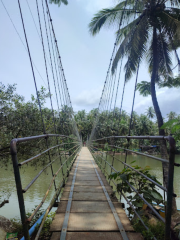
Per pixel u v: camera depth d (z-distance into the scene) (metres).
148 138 1.98
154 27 7.45
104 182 4.43
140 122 37.25
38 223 2.55
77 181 4.57
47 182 11.85
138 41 6.57
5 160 7.00
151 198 3.01
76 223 2.34
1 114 6.41
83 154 12.45
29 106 7.33
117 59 8.02
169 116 28.17
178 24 6.74
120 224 2.29
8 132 6.62
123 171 3.34
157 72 8.13
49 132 8.04
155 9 7.11
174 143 1.45
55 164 17.80
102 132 25.28
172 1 6.96
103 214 2.62
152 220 2.79
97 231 2.18
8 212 7.57
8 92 6.82
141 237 2.05
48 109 8.49
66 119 10.05
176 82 8.40
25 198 9.21
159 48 7.77
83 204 3.00
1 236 3.54
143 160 22.83
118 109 35.91
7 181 12.02
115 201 3.13
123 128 35.75
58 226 2.26
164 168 6.39
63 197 3.33
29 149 7.12
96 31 8.99
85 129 47.34
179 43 7.35
